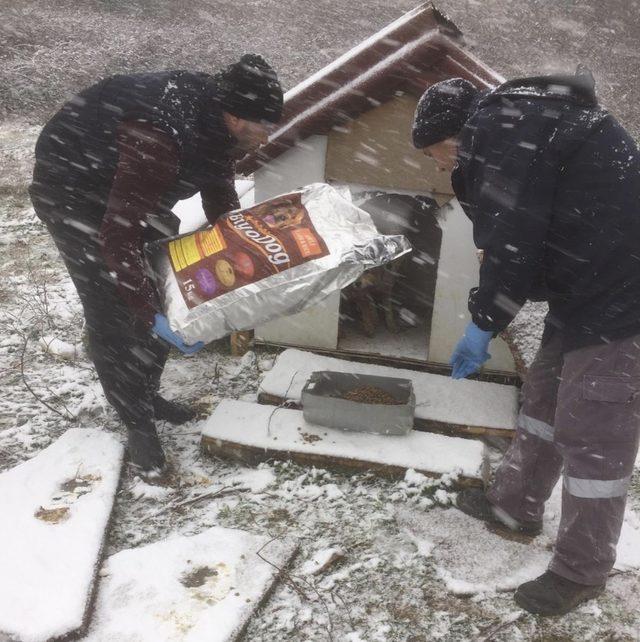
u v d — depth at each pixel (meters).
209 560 2.41
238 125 2.41
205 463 2.97
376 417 2.98
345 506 2.74
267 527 2.63
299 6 13.23
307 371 3.46
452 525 2.69
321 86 3.11
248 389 3.50
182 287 2.38
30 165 6.53
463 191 2.35
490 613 2.31
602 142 1.95
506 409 3.25
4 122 7.68
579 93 2.00
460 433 3.17
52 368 3.61
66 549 2.37
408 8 13.60
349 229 2.41
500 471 2.63
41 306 4.18
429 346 3.60
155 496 2.76
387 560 2.51
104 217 2.30
